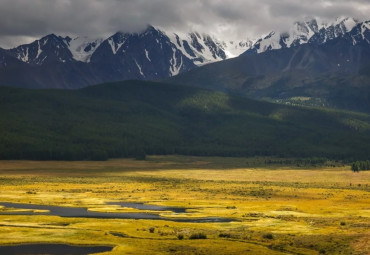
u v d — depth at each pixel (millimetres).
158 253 163625
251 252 163500
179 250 167375
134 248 171500
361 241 170750
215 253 162250
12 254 165500
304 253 164125
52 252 168625
